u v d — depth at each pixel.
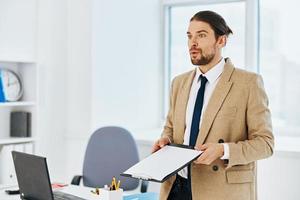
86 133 3.80
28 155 2.01
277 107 3.87
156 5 4.44
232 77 2.15
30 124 3.55
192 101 2.23
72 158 3.89
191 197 2.16
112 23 3.96
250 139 2.12
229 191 2.08
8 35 3.47
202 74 2.21
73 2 3.84
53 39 3.80
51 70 3.79
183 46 4.43
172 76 4.52
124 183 3.14
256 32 3.92
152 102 4.45
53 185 2.77
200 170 2.11
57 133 3.86
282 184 3.13
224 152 1.98
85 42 3.79
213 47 2.12
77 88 3.85
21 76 3.60
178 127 2.25
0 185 3.20
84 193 2.58
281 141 3.51
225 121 2.10
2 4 3.41
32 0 3.64
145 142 3.67
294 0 3.75
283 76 3.83
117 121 4.05
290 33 3.78
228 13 4.09
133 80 4.21
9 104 3.34
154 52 4.45
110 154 3.17
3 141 3.31
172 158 2.04
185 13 4.39
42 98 3.72
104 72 3.90
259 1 3.92
